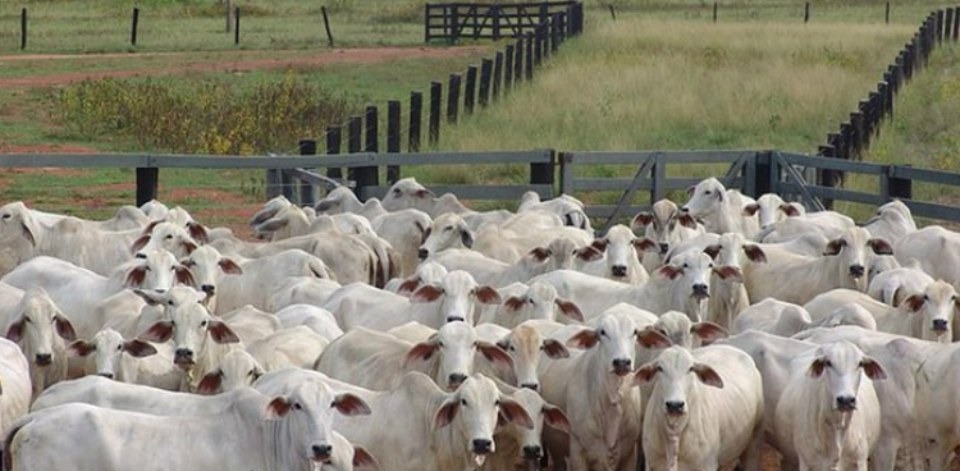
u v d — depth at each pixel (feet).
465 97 111.24
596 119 106.83
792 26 166.71
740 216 71.00
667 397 42.70
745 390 45.24
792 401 44.91
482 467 43.60
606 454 46.03
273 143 102.22
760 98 115.34
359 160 77.82
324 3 217.97
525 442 42.39
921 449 45.98
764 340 47.21
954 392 44.88
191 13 200.23
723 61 133.90
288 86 115.65
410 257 66.85
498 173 92.43
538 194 79.82
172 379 47.24
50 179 91.86
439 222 64.13
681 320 46.96
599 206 81.10
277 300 56.13
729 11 208.44
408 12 207.62
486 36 172.55
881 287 55.42
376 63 145.59
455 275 51.44
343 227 65.77
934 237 62.28
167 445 38.45
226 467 38.63
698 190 71.00
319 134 104.78
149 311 49.37
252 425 39.04
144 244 59.57
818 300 52.85
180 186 91.15
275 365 46.44
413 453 41.65
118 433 38.29
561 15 154.71
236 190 90.74
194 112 108.88
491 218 70.08
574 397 46.21
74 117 109.40
